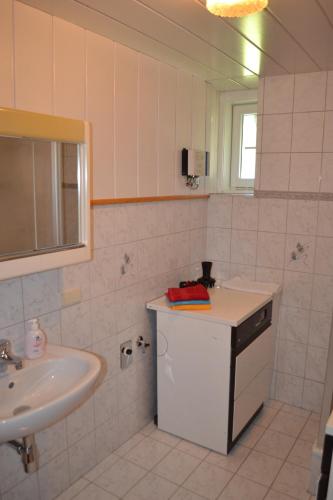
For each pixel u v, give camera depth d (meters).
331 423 1.23
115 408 2.26
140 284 2.33
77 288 1.92
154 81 2.22
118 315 2.19
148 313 2.42
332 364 1.96
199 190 2.81
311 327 2.66
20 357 1.58
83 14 1.59
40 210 1.44
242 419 2.37
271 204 2.68
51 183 1.46
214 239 2.93
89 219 1.57
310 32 1.75
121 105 2.02
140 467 2.17
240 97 2.92
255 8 1.36
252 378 2.41
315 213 2.55
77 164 1.52
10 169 1.35
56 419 1.32
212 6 1.35
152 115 2.25
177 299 2.27
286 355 2.77
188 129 2.60
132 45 1.97
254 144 2.99
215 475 2.12
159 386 2.42
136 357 2.37
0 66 1.45
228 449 2.27
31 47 1.55
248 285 2.70
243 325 2.20
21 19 1.50
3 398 1.46
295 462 2.22
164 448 2.32
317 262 2.58
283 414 2.68
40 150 1.41
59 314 1.84
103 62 1.87
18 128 1.27
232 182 3.11
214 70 2.44
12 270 1.33
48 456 1.89
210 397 2.24
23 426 1.21
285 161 2.60
